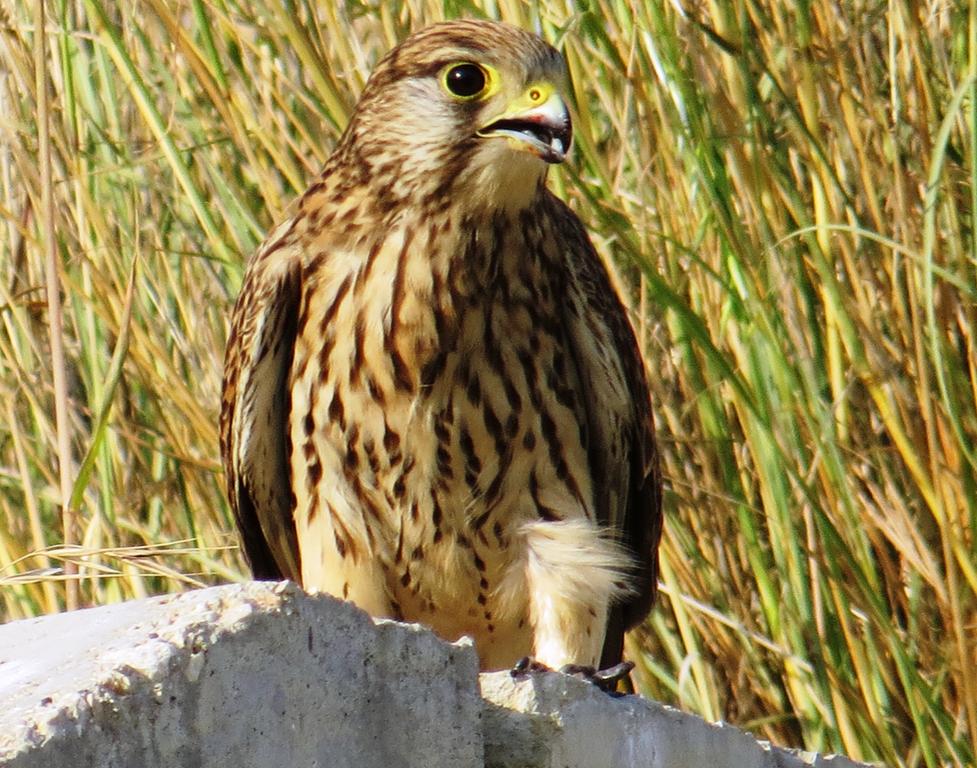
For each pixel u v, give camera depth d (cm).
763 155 859
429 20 902
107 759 357
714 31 860
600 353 755
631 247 799
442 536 750
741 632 833
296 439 753
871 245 880
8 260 968
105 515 891
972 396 858
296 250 745
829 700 827
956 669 838
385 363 730
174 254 941
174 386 889
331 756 404
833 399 871
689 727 525
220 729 379
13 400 897
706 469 870
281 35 921
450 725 436
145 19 977
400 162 734
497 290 734
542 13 906
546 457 750
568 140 721
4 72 962
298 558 806
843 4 918
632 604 820
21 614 906
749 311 835
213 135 932
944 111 908
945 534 811
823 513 809
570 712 479
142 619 395
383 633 420
